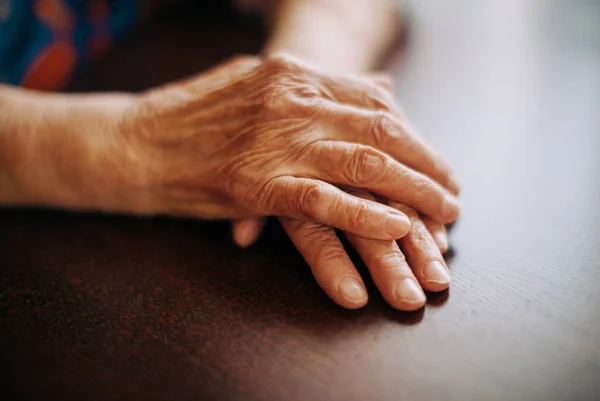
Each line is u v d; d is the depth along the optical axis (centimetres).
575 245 34
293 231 34
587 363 29
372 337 31
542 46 51
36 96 41
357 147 34
